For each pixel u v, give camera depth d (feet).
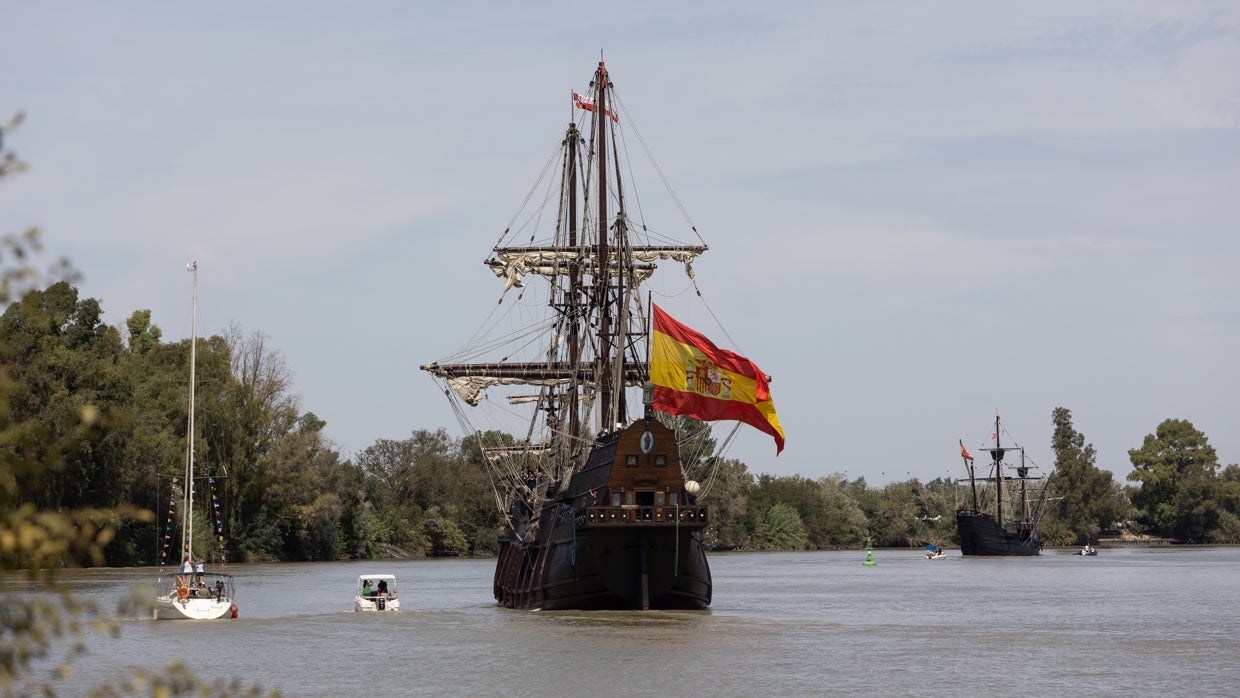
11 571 86.84
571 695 326.03
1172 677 359.46
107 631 88.17
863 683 344.28
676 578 505.25
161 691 88.43
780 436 518.78
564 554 513.86
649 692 329.11
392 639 443.73
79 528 89.30
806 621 520.01
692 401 517.14
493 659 386.73
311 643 435.94
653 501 490.90
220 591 558.97
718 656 392.47
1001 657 400.26
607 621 483.51
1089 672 368.68
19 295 81.92
